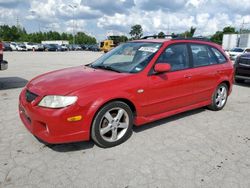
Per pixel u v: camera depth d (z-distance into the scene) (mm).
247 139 3875
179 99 4277
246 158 3266
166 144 3607
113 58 4355
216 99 5227
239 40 34250
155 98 3832
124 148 3441
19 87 7242
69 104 2971
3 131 3867
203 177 2811
